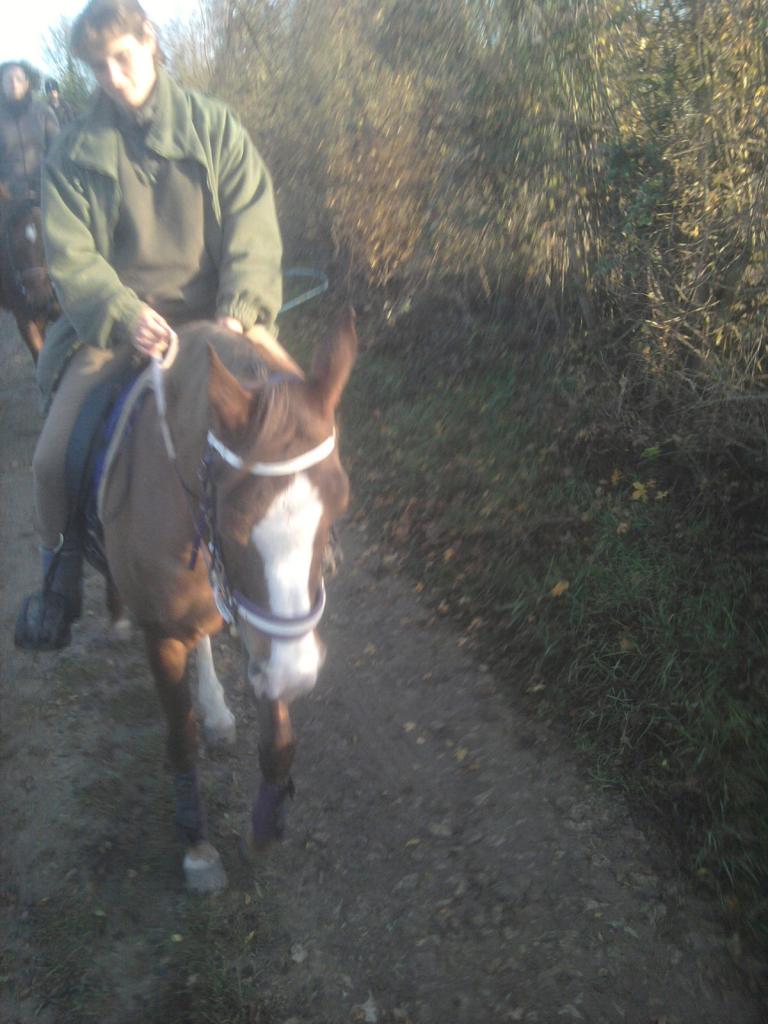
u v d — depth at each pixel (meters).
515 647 4.48
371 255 7.16
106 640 4.80
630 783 3.72
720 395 4.44
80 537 3.38
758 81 4.46
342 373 2.38
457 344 6.79
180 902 3.29
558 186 5.30
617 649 4.15
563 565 4.65
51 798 3.74
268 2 8.66
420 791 3.82
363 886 3.39
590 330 5.50
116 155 3.12
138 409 3.00
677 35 4.71
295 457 2.23
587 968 3.05
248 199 3.26
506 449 5.62
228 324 3.05
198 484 2.57
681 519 4.59
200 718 4.19
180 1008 2.91
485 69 5.80
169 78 3.18
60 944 3.11
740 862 3.28
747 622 4.02
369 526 5.63
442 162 6.38
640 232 4.99
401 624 4.82
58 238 3.09
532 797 3.74
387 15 6.84
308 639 2.27
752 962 3.05
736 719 3.64
